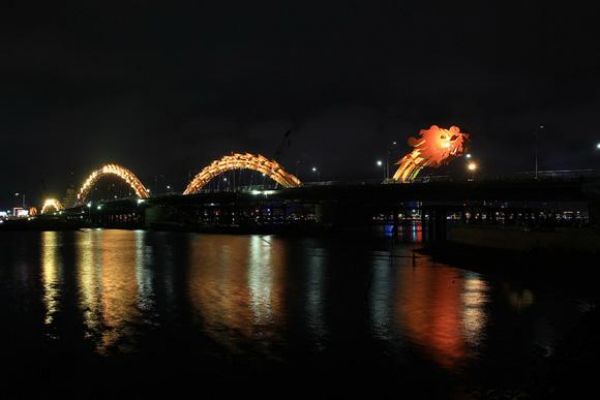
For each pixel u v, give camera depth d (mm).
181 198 171875
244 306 38469
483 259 63969
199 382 22781
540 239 62844
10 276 57375
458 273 55531
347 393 21406
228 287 47969
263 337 29500
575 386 19625
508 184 83125
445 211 119750
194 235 148500
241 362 25203
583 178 77562
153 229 190250
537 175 82375
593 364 20781
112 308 38281
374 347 27234
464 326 31422
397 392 21328
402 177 137125
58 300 41875
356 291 44750
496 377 22531
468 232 81500
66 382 23000
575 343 23969
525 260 57125
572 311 35531
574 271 50406
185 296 43156
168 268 64250
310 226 142125
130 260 75188
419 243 106812
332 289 46094
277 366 24562
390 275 54656
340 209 139750
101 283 51375
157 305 39219
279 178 171750
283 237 132625
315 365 24578
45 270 63094
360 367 24234
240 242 115000
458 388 21531
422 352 26250
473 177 91312
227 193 151000
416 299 40562
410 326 31578
